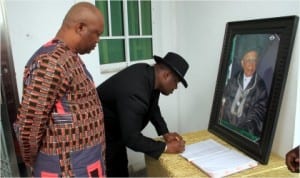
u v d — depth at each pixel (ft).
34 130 3.09
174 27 6.92
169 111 7.16
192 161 3.97
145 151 4.11
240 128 4.26
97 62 6.07
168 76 4.36
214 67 5.57
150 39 7.23
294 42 3.55
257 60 4.01
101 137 3.57
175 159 4.13
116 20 6.72
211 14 5.46
